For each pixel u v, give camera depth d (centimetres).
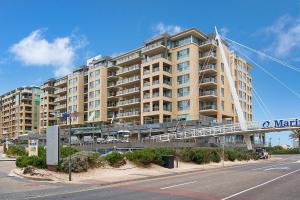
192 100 7288
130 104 8244
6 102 14612
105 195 1364
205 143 5384
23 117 13188
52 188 1571
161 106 7362
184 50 7556
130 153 2705
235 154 4278
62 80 10906
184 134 5716
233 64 8581
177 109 7500
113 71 9250
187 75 7431
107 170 2353
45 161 2181
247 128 5272
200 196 1320
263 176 2183
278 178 2041
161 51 7856
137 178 2050
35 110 13488
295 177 2108
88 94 9438
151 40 7962
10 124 14012
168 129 6981
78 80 9931
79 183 1775
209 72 7575
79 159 2172
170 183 1808
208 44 7506
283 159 5331
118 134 7294
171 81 7675
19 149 4525
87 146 5572
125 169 2469
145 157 2641
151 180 2022
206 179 2000
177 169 2769
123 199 1255
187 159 3294
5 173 2230
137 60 8444
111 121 8756
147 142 5256
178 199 1252
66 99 10425
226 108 7750
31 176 1950
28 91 13425
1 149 6619
